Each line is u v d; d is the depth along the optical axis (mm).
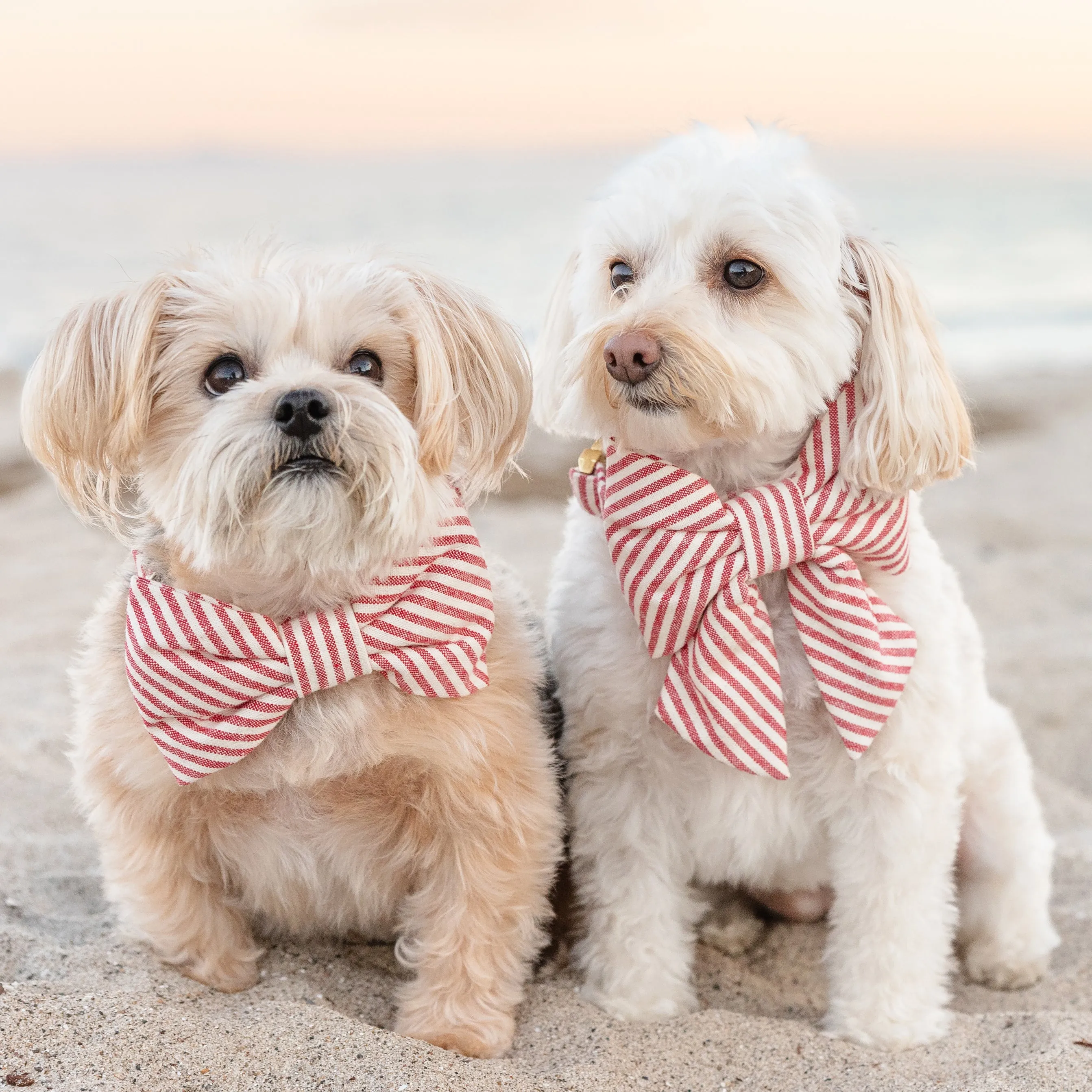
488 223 26109
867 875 3039
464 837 2857
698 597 2887
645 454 3000
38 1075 2371
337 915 3113
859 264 3066
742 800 3041
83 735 2955
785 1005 3342
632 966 3115
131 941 3076
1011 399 12617
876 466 2926
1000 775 3484
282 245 2969
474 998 2900
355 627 2686
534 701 3066
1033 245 26797
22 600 6449
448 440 2805
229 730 2668
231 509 2557
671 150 3146
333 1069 2529
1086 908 3900
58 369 2764
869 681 2865
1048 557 7555
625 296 3039
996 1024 3129
